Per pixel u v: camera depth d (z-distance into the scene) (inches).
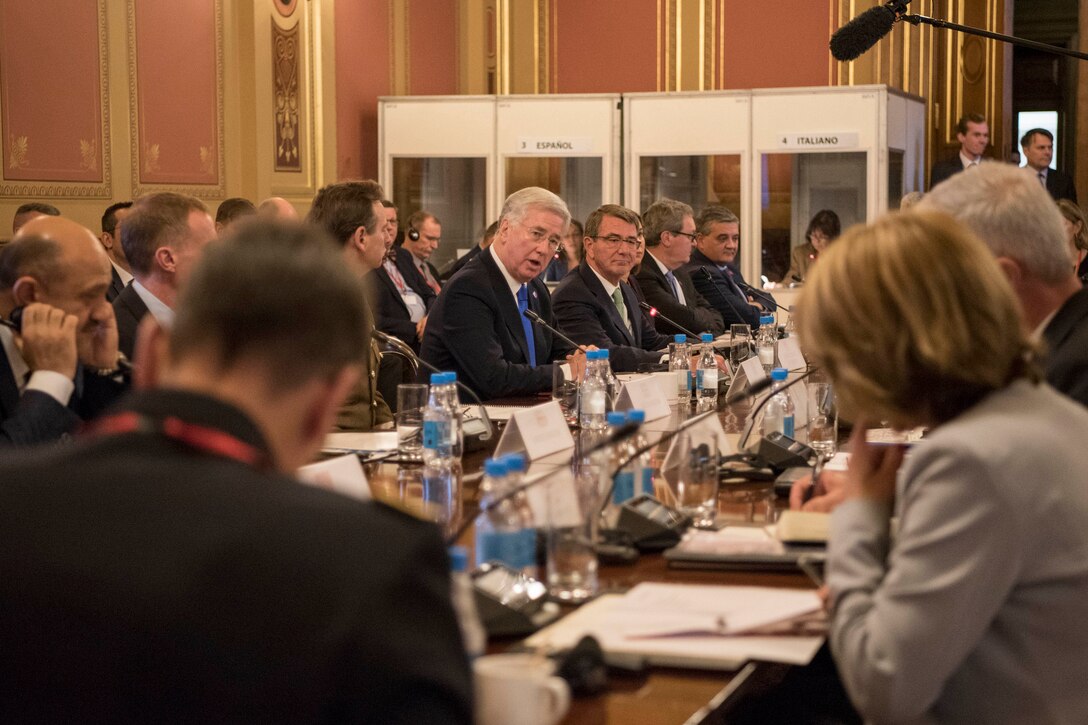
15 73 244.5
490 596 62.5
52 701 31.6
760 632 60.5
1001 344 55.8
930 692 52.6
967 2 405.1
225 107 296.5
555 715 46.2
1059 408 56.6
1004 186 81.7
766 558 73.1
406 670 31.0
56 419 96.6
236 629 31.2
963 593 52.1
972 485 52.9
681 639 59.8
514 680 44.8
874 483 60.7
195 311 36.9
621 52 393.4
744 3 384.2
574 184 354.6
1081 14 422.0
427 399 118.3
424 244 331.3
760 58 384.2
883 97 336.2
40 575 32.2
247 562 31.9
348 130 348.8
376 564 32.1
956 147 406.6
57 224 104.1
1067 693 53.4
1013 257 81.0
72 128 257.4
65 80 255.6
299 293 36.8
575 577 68.6
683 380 168.7
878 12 174.9
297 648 30.9
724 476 104.9
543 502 73.5
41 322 98.1
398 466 112.9
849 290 56.7
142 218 130.8
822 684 85.6
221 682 30.8
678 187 352.2
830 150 340.5
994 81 406.6
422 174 354.0
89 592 31.9
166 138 280.5
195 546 32.2
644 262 246.8
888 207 343.0
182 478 33.7
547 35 396.8
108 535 32.6
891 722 53.2
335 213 159.9
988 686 53.9
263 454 35.7
